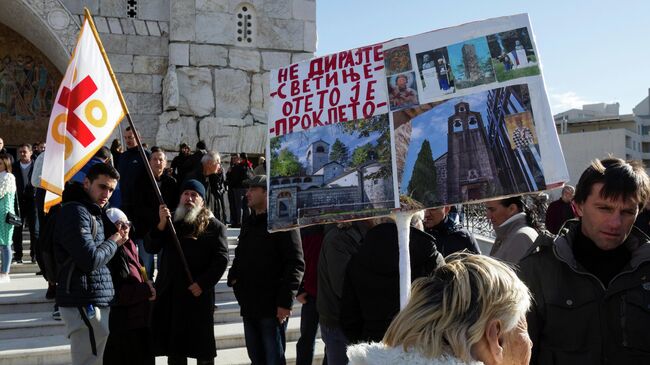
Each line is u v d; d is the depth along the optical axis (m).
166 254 5.62
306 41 15.99
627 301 2.63
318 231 6.04
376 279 3.66
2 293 8.13
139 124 15.11
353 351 1.82
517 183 3.15
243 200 12.70
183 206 5.66
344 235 4.98
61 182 5.39
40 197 9.25
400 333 1.78
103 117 5.65
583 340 2.69
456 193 3.23
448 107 3.32
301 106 3.64
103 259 4.71
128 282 5.21
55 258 4.81
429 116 3.35
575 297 2.71
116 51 15.06
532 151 3.14
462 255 2.04
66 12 14.45
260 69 15.70
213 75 15.38
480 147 3.23
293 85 3.68
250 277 5.60
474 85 3.29
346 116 3.53
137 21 15.22
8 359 6.43
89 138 5.57
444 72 3.36
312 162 3.55
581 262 2.83
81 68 5.59
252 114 15.58
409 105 3.40
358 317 3.82
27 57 17.31
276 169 3.61
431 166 3.30
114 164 10.17
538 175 3.12
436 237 4.46
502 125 3.21
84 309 4.72
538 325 2.78
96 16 15.00
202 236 5.59
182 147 12.21
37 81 17.39
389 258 3.63
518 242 3.66
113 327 5.15
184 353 5.43
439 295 1.78
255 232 5.67
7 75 17.17
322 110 3.59
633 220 2.71
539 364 2.79
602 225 2.68
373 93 3.49
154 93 15.23
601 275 2.79
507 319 1.76
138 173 8.12
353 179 3.45
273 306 5.58
